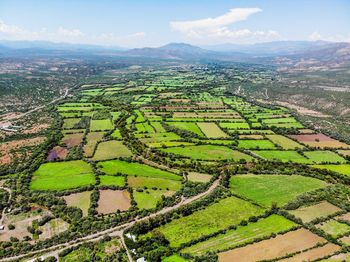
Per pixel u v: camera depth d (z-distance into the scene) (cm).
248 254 12600
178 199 16712
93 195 16862
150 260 12281
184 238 13638
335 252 12619
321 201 16600
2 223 14912
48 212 15700
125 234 13800
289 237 13662
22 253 13012
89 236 13900
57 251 13012
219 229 14188
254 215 15312
